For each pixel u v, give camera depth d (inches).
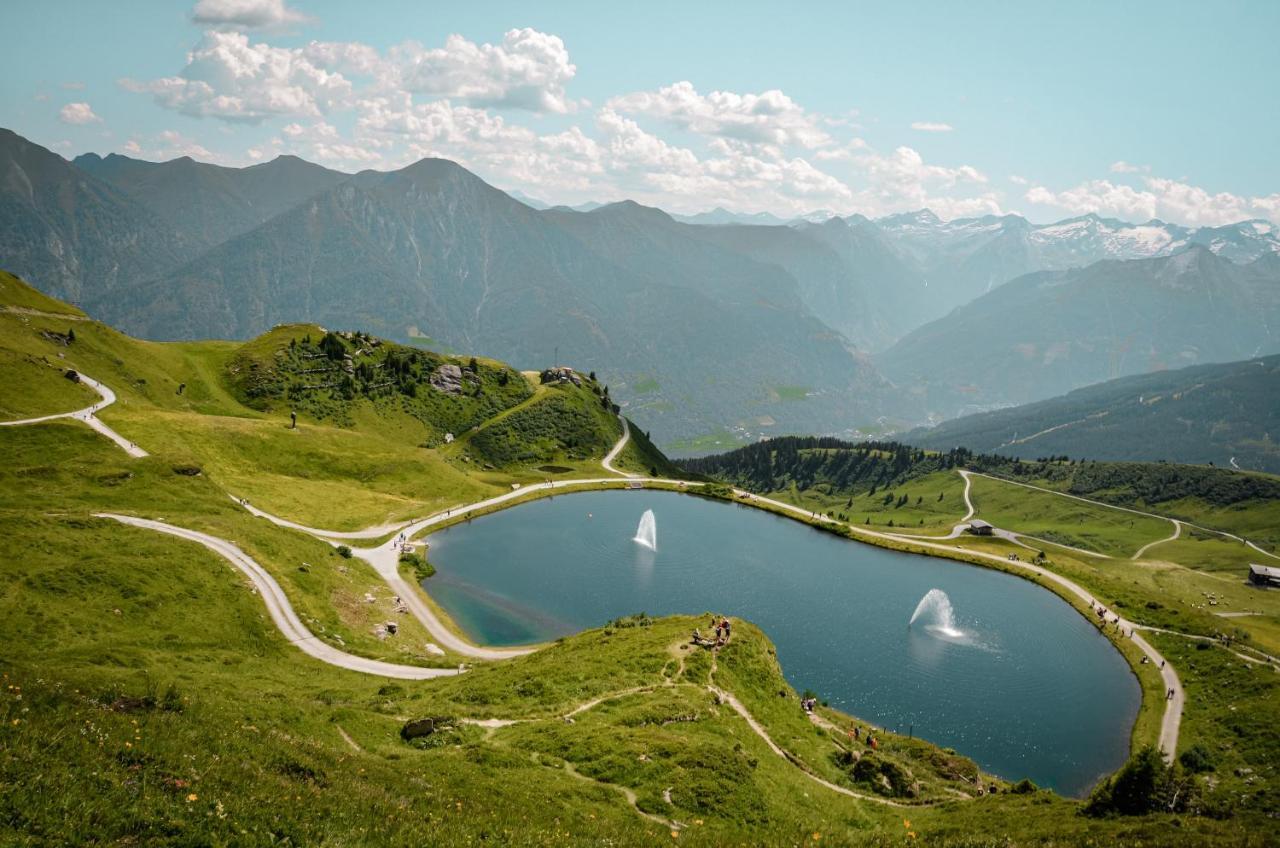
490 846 1088.2
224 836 907.4
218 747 1219.2
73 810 850.8
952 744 3917.3
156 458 5595.5
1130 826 1786.4
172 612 3486.7
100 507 4749.0
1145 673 5009.8
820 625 5536.4
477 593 5629.9
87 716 1186.6
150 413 7475.4
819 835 1550.2
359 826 1042.7
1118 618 6210.6
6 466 5497.1
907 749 3186.5
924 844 1471.5
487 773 1814.7
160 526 4507.9
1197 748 3747.5
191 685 2378.2
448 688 2906.0
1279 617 7372.1
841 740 2930.6
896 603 6245.1
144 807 907.4
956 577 7386.8
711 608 5693.9
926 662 4965.6
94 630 3125.0
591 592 5856.3
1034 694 4616.1
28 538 3693.4
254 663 3221.0
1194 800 2096.5
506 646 4621.1
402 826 1079.0
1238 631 5954.7
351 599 4589.1
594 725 2341.3
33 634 2950.3
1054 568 7682.1
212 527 4653.1
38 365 7436.0
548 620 5196.9
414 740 2084.2
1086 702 4569.4
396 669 3508.9
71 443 6048.2
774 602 5979.3
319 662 3467.0
